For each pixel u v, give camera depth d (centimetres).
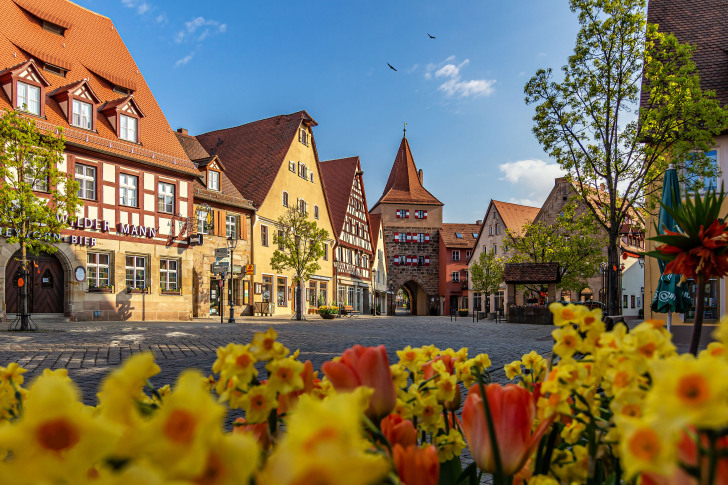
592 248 3369
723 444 54
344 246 4825
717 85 1872
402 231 6450
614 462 90
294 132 4009
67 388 49
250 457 47
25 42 2370
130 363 55
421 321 3609
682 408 48
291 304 3897
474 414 87
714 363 49
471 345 1449
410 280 6419
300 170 4103
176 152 2811
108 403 53
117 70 2778
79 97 2352
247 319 3019
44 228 1738
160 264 2684
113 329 1844
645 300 1797
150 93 2912
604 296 3897
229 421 446
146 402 75
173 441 45
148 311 2581
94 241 2342
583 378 87
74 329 1809
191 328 1998
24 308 1748
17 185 1698
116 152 2452
